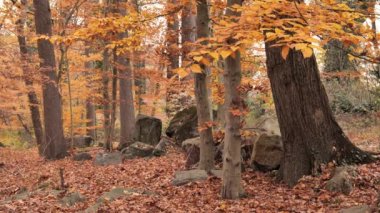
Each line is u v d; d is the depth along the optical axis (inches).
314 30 162.4
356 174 313.6
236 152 319.9
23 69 657.6
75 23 680.4
